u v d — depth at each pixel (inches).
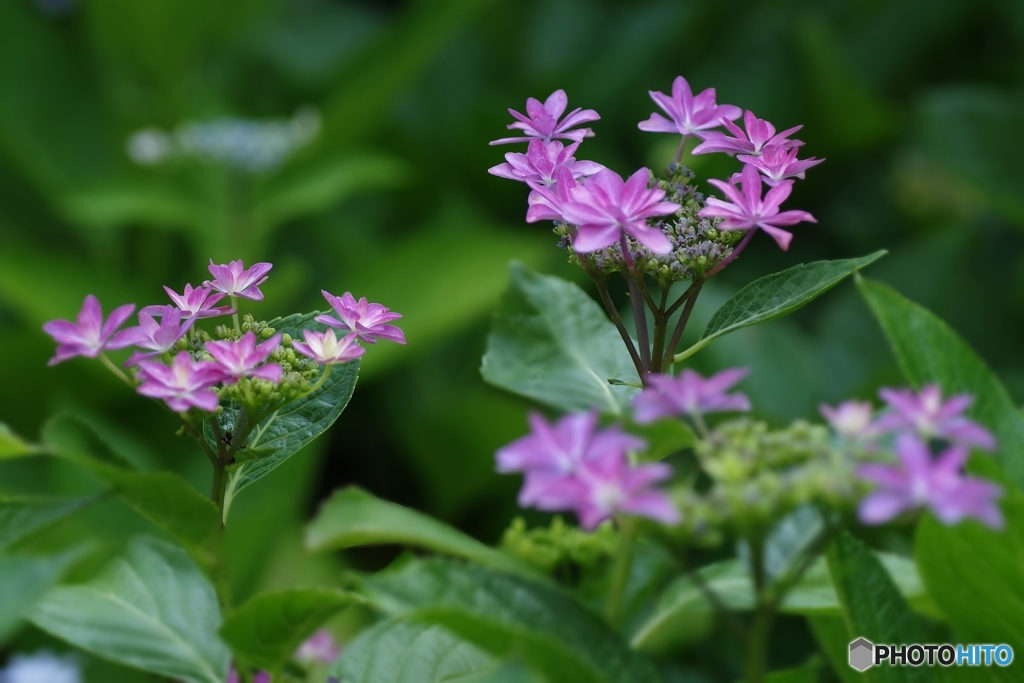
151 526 59.4
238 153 85.3
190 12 89.4
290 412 41.6
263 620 39.4
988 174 89.3
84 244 106.4
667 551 38.3
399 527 38.3
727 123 40.0
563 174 39.0
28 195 105.7
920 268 92.6
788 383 75.3
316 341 39.6
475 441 80.0
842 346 87.3
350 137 94.8
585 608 39.0
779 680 41.8
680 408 36.7
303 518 80.4
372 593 39.0
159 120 95.9
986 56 116.5
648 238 38.2
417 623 41.3
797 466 38.1
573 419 36.4
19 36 103.3
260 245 90.5
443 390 90.2
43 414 84.4
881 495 35.6
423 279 80.5
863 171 109.1
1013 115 89.7
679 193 40.8
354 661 41.1
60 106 103.7
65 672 54.6
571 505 36.0
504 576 39.1
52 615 41.5
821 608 41.7
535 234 97.1
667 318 40.6
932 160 98.5
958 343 40.5
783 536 42.9
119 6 87.5
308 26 123.9
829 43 97.0
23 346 79.9
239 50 116.2
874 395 71.6
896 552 52.1
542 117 40.3
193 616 41.8
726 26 114.4
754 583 37.8
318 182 86.7
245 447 41.0
